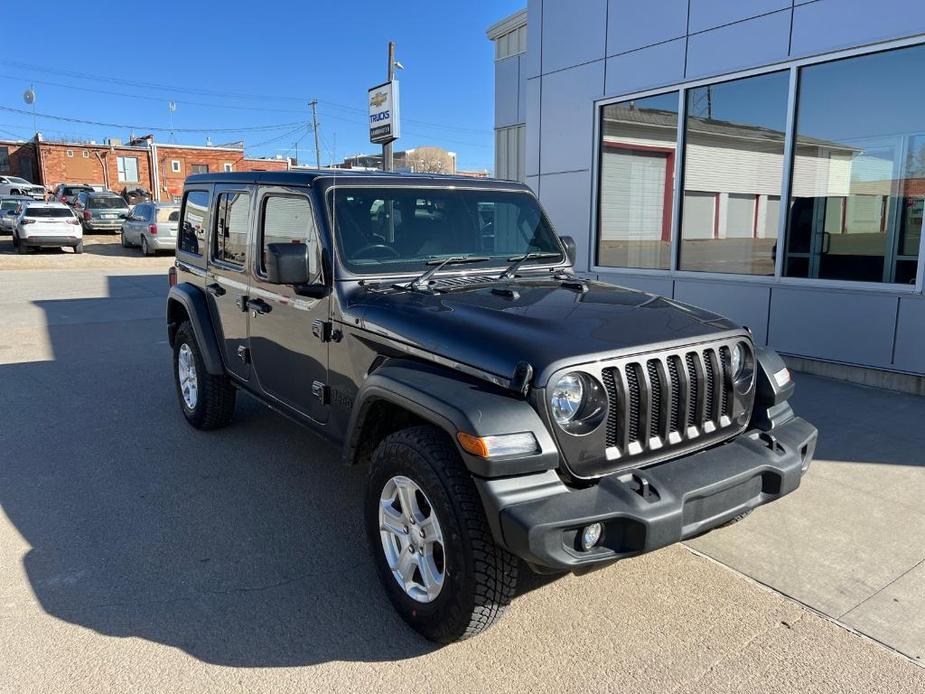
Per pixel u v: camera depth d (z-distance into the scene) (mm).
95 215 30250
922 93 6203
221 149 57969
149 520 4004
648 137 8570
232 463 4863
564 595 3264
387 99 12836
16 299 13273
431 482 2688
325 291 3584
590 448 2639
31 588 3291
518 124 15695
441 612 2746
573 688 2635
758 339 7609
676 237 8398
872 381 6617
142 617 3070
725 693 2609
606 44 8828
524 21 15016
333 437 3688
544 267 4160
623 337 2828
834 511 4086
